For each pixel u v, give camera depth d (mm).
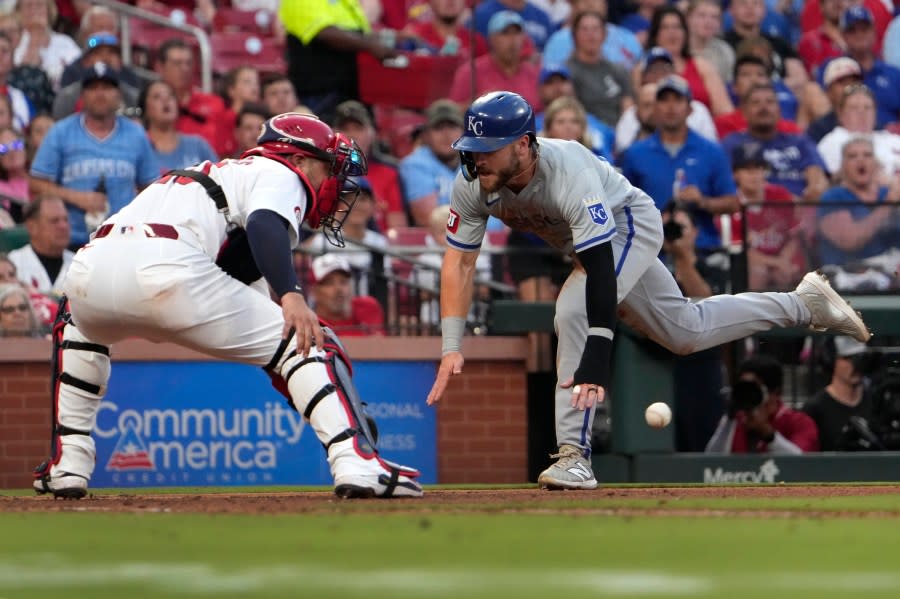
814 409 32781
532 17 46094
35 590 8125
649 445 30359
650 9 47344
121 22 42688
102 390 18641
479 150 18797
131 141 36094
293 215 17125
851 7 46625
